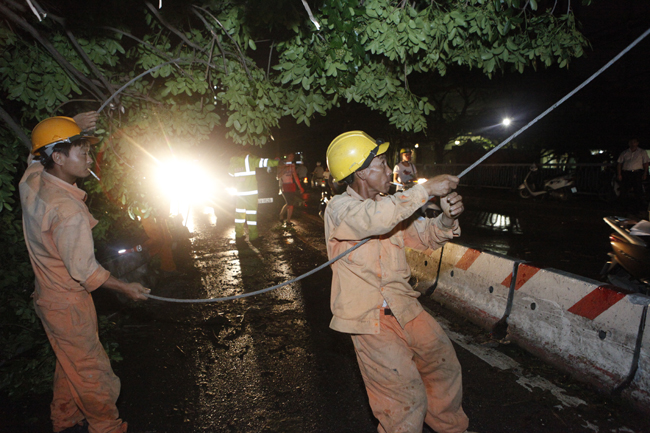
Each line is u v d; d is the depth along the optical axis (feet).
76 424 10.07
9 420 10.61
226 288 21.48
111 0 13.39
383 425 7.29
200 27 15.43
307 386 11.85
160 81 16.30
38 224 8.41
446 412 8.21
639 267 14.53
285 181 43.09
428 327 8.03
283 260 27.27
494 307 14.98
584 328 11.73
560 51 13.83
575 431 9.52
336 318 7.57
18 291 13.87
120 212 21.52
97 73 13.51
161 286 21.91
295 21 12.77
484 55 14.39
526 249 28.25
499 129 76.74
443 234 7.86
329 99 15.80
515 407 10.46
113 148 15.21
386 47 13.16
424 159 99.45
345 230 6.88
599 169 48.29
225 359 13.66
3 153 12.12
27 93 12.88
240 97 14.11
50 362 12.35
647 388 10.01
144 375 12.75
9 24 12.46
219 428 10.14
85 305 8.92
